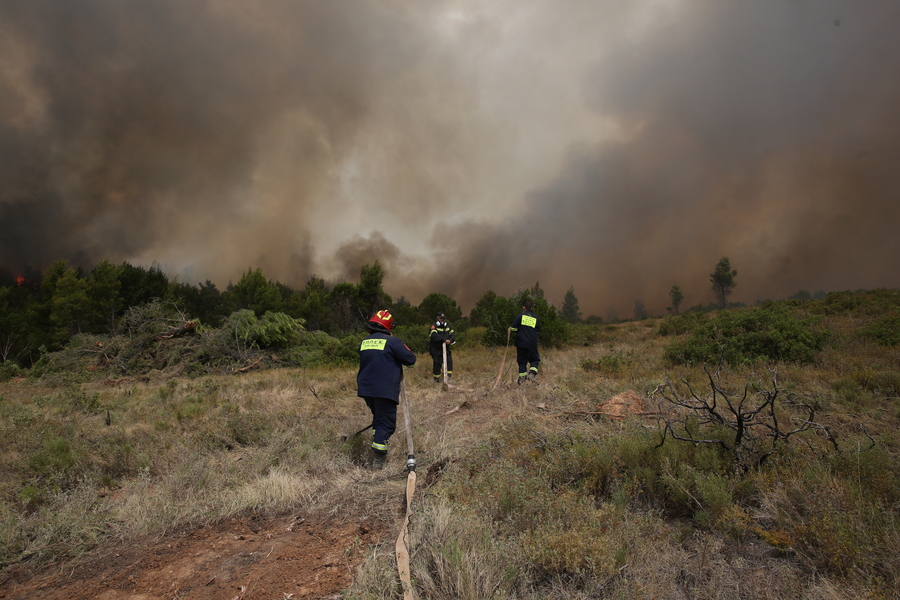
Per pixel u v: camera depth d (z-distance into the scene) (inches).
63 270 1302.9
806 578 90.8
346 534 123.5
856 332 377.4
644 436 156.0
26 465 173.5
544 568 98.9
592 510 113.6
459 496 129.5
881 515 101.7
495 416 234.5
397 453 187.6
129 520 133.9
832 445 143.9
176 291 1596.9
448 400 289.6
